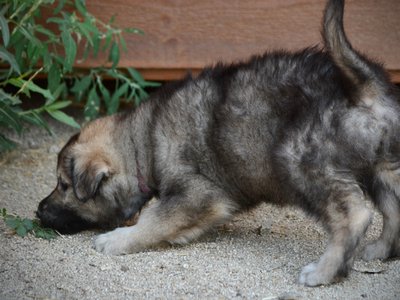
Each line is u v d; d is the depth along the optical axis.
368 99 4.50
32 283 4.52
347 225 4.52
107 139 5.43
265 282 4.57
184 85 5.36
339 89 4.60
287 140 4.67
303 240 5.27
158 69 7.07
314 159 4.57
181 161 5.16
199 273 4.68
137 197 5.43
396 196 4.77
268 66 5.00
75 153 5.35
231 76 5.13
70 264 4.79
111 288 4.47
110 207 5.44
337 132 4.52
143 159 5.35
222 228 5.54
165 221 5.11
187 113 5.19
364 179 4.61
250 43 6.88
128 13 6.90
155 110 5.36
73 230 5.46
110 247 5.03
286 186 4.79
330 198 4.57
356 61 4.51
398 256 4.94
